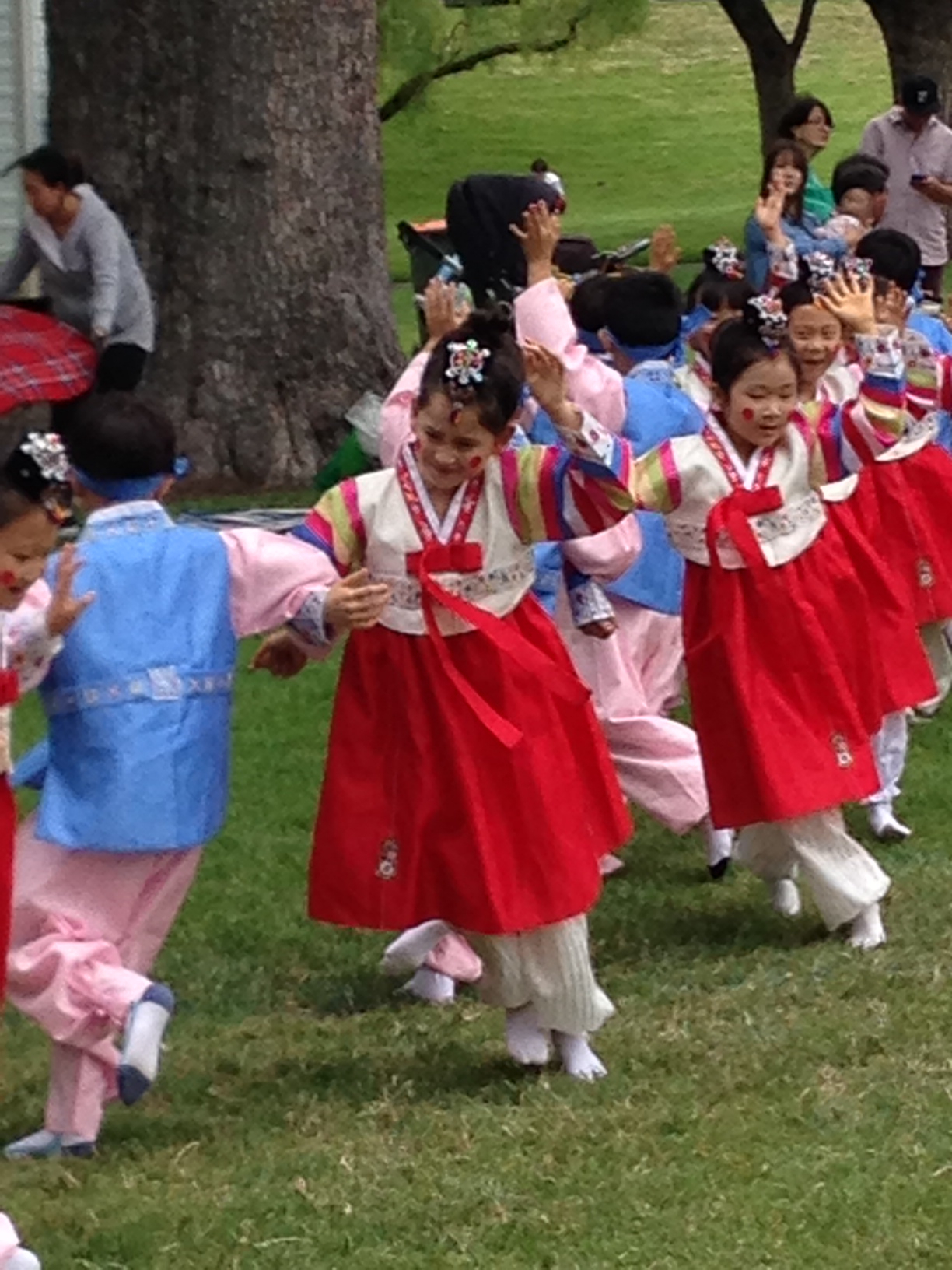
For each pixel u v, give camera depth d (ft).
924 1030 15.69
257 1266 12.33
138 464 14.56
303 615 14.58
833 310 17.94
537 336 18.43
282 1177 13.60
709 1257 12.18
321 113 37.19
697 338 20.93
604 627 17.24
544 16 70.90
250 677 27.73
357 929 18.85
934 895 19.26
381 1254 12.40
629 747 20.06
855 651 18.33
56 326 33.91
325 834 15.30
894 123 42.96
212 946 18.75
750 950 18.20
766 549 17.66
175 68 36.76
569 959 15.11
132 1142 14.49
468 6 72.59
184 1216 12.96
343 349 37.68
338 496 15.38
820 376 20.02
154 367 37.60
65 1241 12.76
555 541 15.44
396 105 73.00
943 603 22.81
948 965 17.22
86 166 37.32
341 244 37.65
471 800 14.85
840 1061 15.21
